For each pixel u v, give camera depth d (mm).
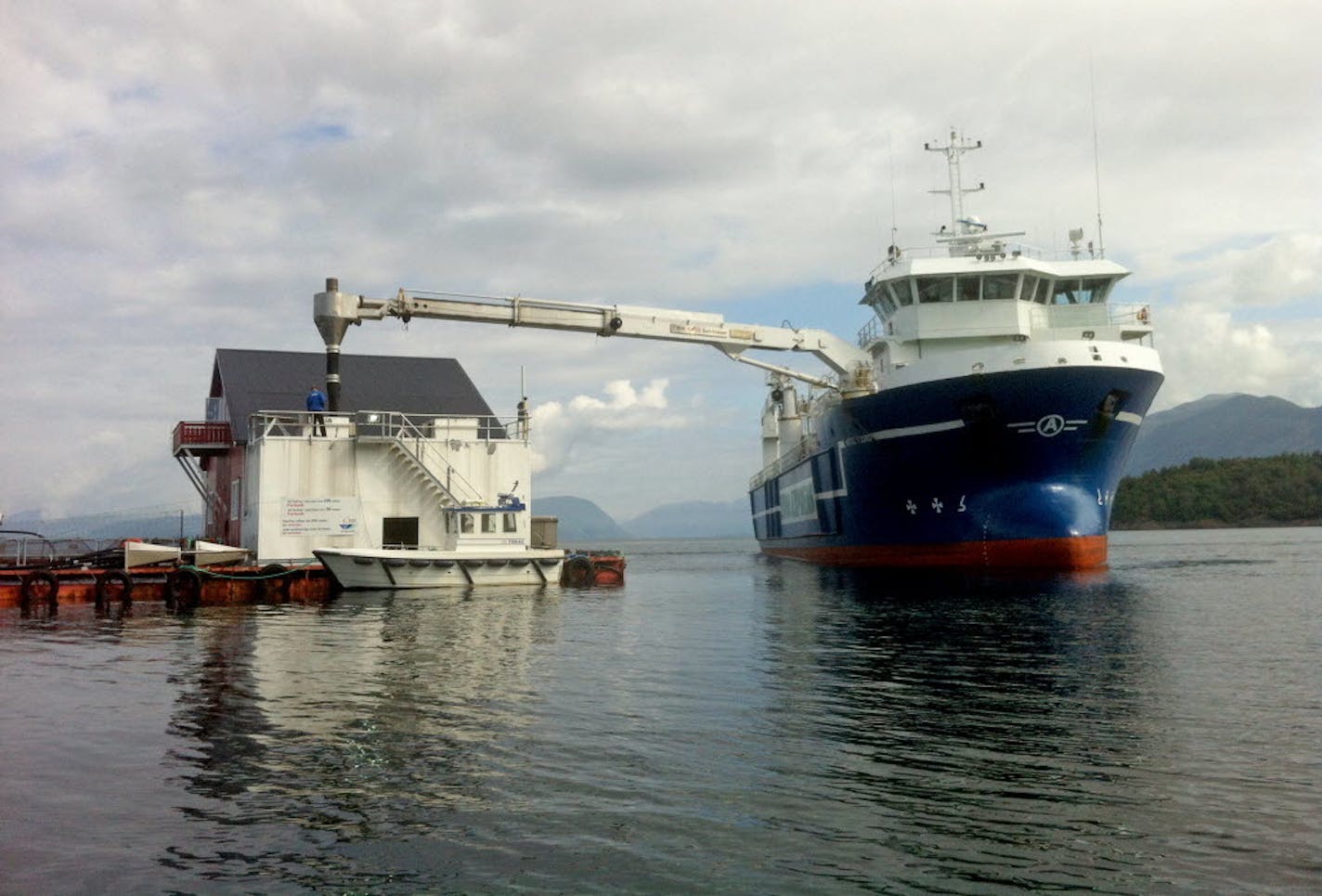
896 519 43281
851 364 45219
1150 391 39375
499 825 8688
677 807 9141
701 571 57500
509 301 42844
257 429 40781
